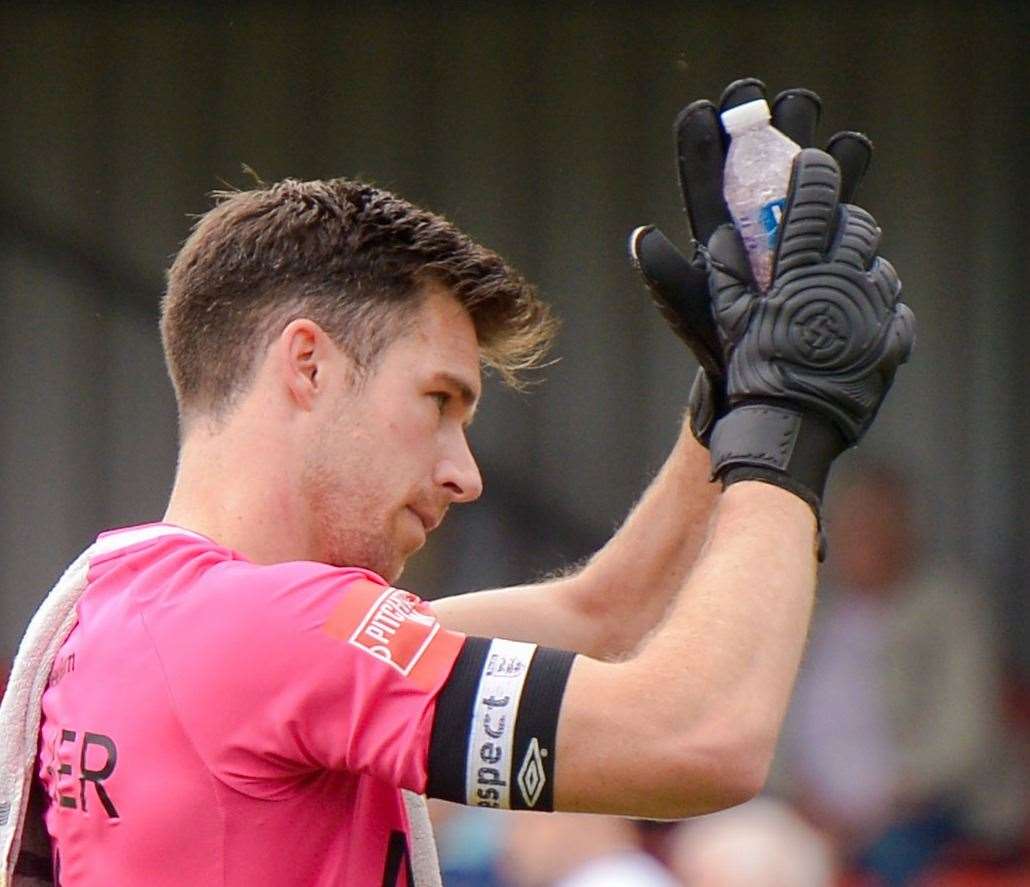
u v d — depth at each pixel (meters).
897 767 19.02
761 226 7.06
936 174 22.47
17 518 22.55
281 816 6.57
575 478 22.61
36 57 22.59
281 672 6.46
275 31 22.62
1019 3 22.27
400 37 22.59
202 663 6.54
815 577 6.86
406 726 6.38
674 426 22.52
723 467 6.99
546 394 22.62
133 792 6.56
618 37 22.55
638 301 22.58
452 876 15.98
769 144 7.14
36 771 7.08
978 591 21.83
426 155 22.61
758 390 6.94
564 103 22.58
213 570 6.74
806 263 6.95
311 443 7.00
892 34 22.41
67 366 22.55
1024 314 22.38
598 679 6.38
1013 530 22.31
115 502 22.59
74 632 7.00
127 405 22.59
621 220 22.55
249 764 6.50
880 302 7.00
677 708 6.31
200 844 6.51
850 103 22.47
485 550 22.47
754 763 6.32
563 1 22.58
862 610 19.47
